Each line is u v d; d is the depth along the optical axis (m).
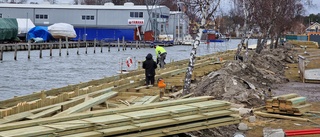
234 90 29.36
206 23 30.14
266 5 64.38
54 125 15.37
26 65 68.75
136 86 32.03
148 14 135.50
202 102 20.38
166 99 27.78
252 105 28.05
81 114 16.75
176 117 18.03
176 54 97.38
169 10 147.75
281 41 113.06
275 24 72.75
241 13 85.94
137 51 110.62
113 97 27.05
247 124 23.33
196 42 28.97
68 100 24.02
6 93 41.38
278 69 56.53
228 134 20.81
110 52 105.62
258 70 43.34
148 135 16.70
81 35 135.75
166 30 143.62
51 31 116.88
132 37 134.25
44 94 24.77
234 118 19.91
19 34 115.31
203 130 20.14
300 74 46.03
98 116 16.92
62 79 52.28
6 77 53.00
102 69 64.44
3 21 101.25
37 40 111.00
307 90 37.34
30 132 14.31
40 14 136.12
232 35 192.12
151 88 31.12
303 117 24.98
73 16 136.00
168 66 47.22
